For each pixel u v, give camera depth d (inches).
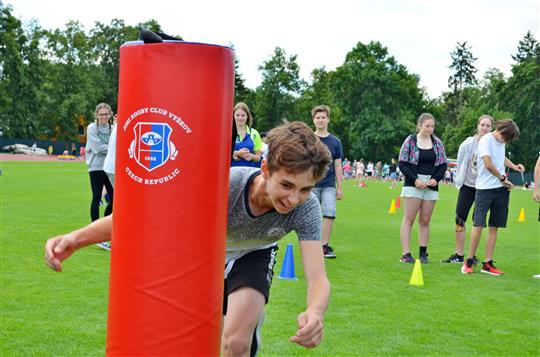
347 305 223.0
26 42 2546.8
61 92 2674.7
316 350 170.6
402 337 186.2
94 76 2824.8
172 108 88.7
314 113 335.6
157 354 90.8
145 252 90.4
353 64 2758.4
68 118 2706.7
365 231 458.9
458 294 250.2
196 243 90.8
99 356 158.1
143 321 90.7
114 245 93.7
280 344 174.4
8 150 2383.1
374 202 789.9
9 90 2484.0
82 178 964.0
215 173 91.7
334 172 334.3
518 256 371.2
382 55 2829.7
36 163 1626.5
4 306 199.2
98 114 322.3
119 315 92.4
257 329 132.5
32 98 2534.5
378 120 2657.5
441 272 301.1
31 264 265.4
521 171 338.3
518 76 2645.2
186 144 89.1
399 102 2770.7
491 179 296.0
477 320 210.2
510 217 670.5
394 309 219.9
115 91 3029.0
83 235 111.6
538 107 2566.4
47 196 610.2
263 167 111.1
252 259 131.3
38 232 358.9
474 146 324.2
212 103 90.1
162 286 90.3
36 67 2564.0
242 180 121.0
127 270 91.4
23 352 158.2
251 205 119.9
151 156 89.4
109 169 295.1
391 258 335.6
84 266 265.9
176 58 88.3
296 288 247.6
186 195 89.7
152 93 88.9
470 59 3718.0
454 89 3732.8
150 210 89.9
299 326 97.1
